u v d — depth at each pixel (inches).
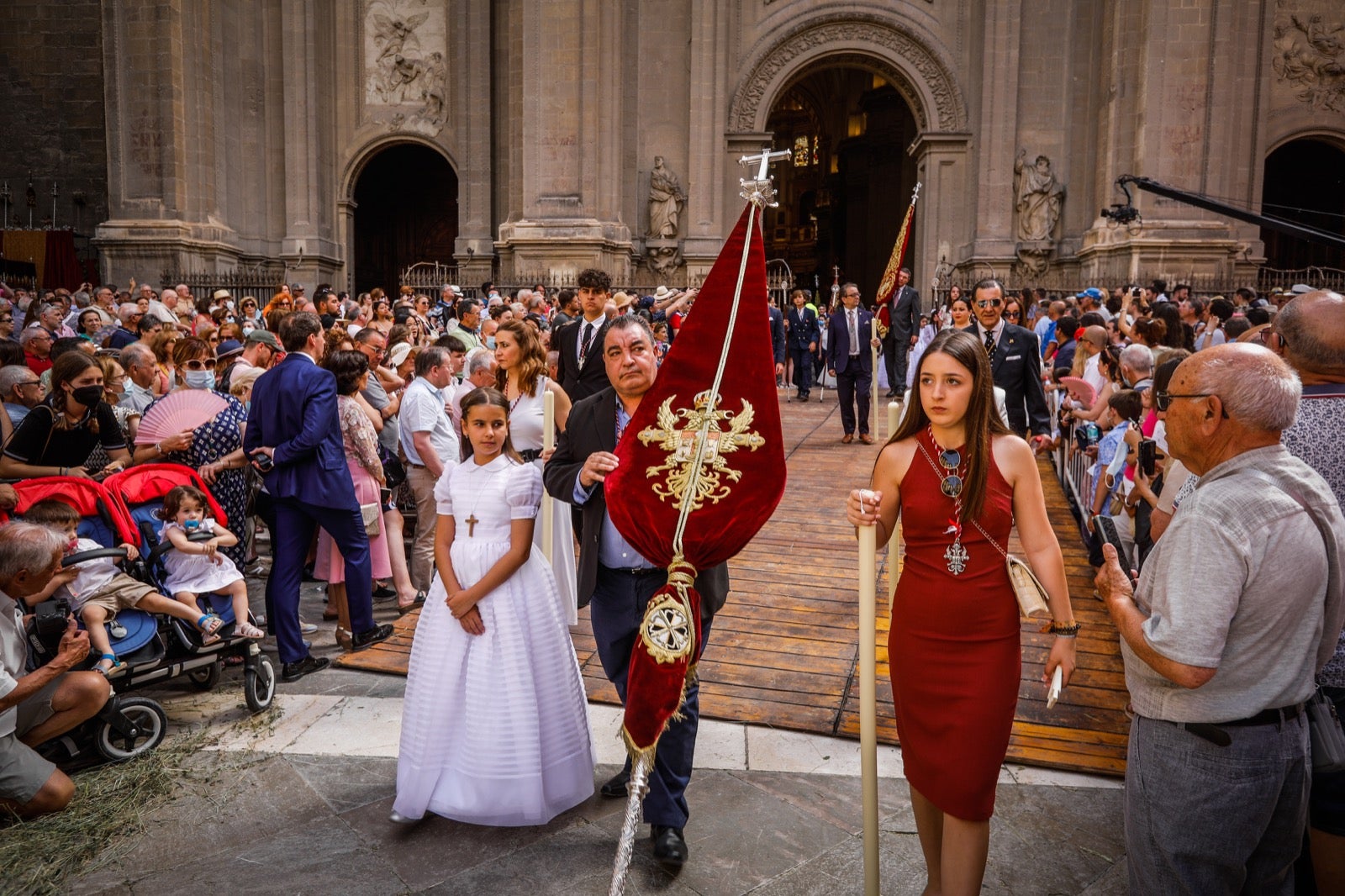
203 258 877.8
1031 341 268.8
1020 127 885.8
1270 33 853.8
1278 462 89.0
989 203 887.1
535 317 410.6
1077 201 882.1
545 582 145.1
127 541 180.4
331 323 400.2
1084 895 123.5
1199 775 90.0
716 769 155.9
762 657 198.5
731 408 113.1
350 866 130.6
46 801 142.6
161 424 219.6
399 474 294.8
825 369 646.5
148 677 168.1
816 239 1557.6
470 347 398.6
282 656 197.5
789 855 133.0
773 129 1610.5
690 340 115.6
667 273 917.2
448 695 138.6
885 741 164.1
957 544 107.9
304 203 939.3
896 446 113.5
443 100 951.6
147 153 852.0
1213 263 791.7
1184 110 794.8
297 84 932.6
